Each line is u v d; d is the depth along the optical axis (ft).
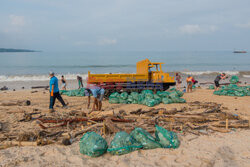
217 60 236.22
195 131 19.58
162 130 16.47
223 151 15.25
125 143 14.94
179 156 14.42
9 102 32.27
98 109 27.78
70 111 26.32
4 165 13.08
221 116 23.79
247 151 15.23
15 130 20.27
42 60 234.79
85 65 168.14
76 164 13.41
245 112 28.73
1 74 100.99
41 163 13.46
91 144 14.60
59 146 16.47
